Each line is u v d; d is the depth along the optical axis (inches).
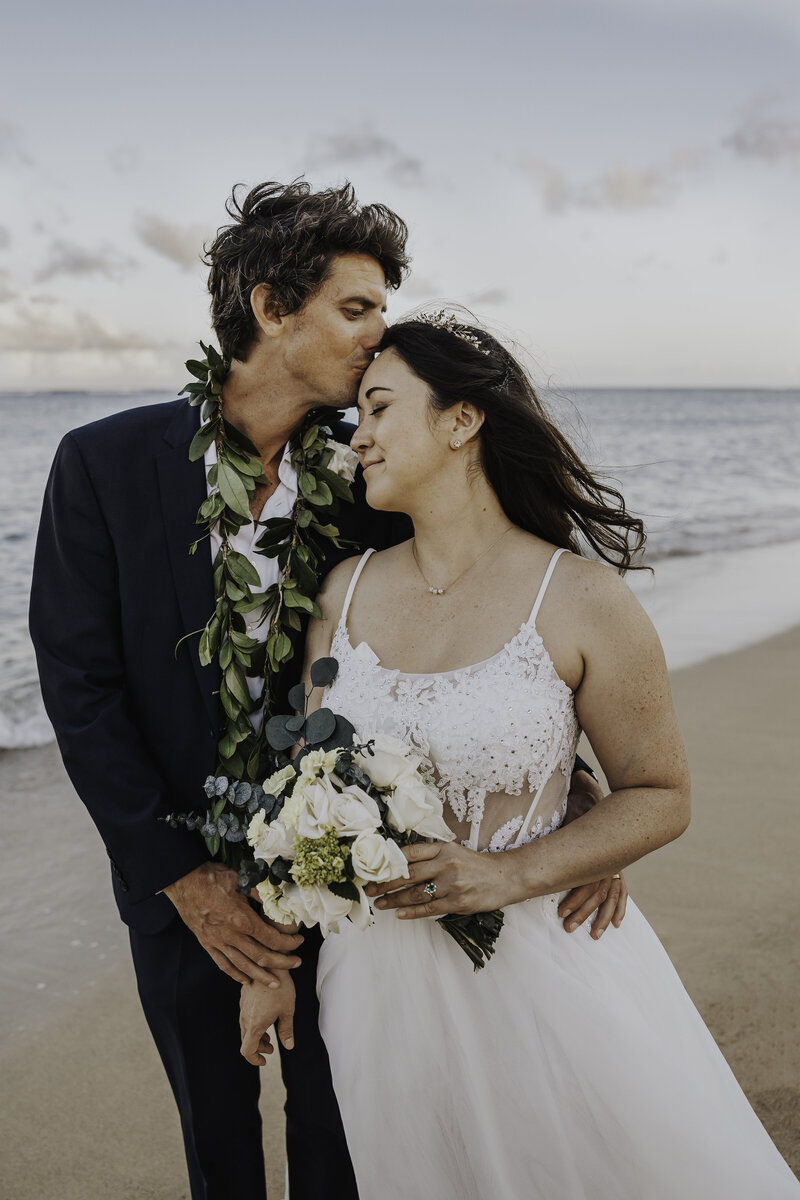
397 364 73.8
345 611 80.0
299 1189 89.1
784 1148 93.4
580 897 76.4
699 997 116.5
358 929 76.0
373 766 68.1
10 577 411.8
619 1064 70.9
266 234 75.4
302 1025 85.7
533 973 72.2
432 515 75.0
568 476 78.5
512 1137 72.6
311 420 85.2
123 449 81.3
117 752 79.4
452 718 70.8
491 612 73.5
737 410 1990.7
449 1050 73.6
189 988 83.0
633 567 84.0
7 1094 105.5
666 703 72.4
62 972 126.9
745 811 166.2
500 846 73.0
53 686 80.1
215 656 81.9
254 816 71.6
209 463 82.8
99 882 150.9
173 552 81.0
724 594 351.3
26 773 197.6
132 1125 102.3
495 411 74.2
